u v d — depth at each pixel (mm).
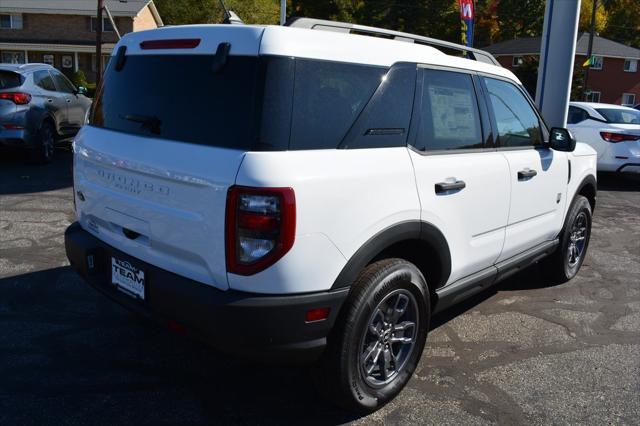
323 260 2682
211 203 2588
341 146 2826
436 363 3785
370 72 3014
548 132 4637
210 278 2693
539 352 4012
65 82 11719
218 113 2703
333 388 2932
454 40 49875
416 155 3195
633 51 45781
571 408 3309
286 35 2701
